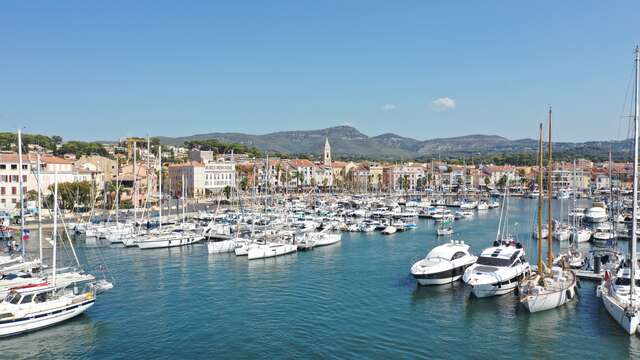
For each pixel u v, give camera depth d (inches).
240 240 3853.3
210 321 2106.3
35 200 5910.4
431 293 2507.4
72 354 1769.2
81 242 4254.4
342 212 6210.6
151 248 3949.3
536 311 2146.9
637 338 1856.5
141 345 1849.2
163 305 2343.8
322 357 1722.4
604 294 2161.7
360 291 2568.9
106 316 2177.7
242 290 2613.2
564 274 2442.2
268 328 2014.0
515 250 2576.3
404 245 4141.2
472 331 1966.0
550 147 2504.9
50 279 2327.8
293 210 6338.6
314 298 2444.6
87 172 7480.3
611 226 4453.7
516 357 1722.4
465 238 4579.2
